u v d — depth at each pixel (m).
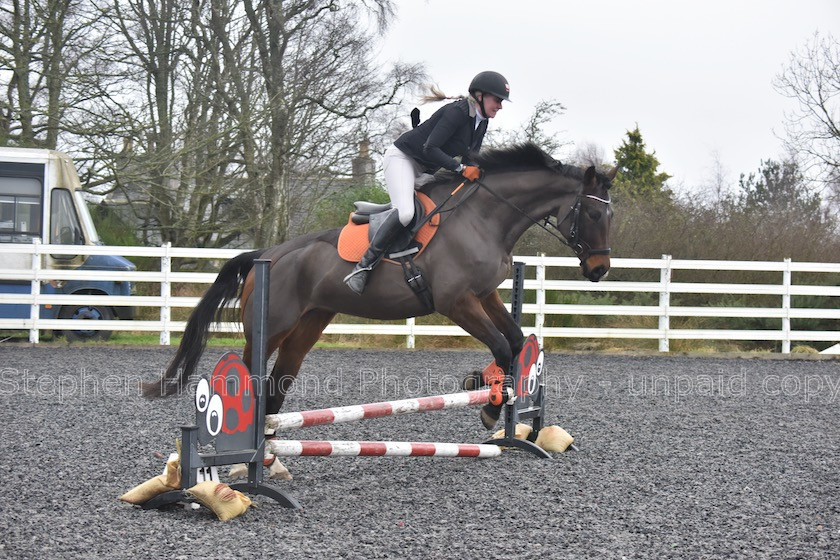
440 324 14.20
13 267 13.14
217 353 12.07
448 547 3.87
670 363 12.21
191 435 4.40
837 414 8.00
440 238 5.43
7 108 16.17
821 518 4.44
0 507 4.48
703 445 6.40
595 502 4.70
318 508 4.59
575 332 13.26
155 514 4.46
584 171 5.57
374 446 5.05
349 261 5.44
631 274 15.25
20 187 13.45
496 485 5.10
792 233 15.72
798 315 13.48
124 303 13.05
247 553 3.78
